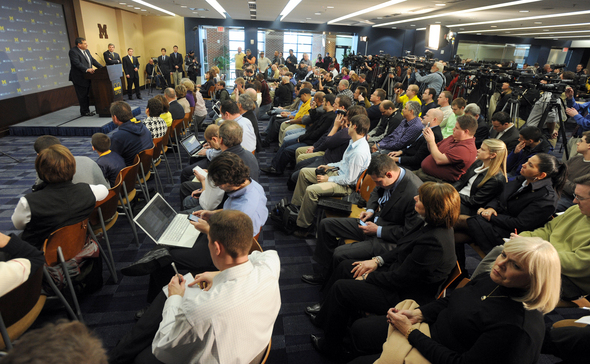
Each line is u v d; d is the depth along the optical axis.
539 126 4.46
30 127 6.00
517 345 1.04
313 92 7.02
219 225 1.09
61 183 1.82
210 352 1.04
